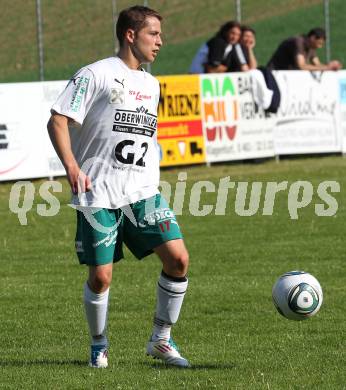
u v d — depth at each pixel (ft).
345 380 56.70
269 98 188.65
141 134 59.26
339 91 200.03
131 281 91.97
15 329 73.26
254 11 413.59
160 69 352.49
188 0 414.21
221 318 75.87
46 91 162.61
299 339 68.39
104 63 58.75
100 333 60.64
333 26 392.88
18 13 378.32
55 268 98.73
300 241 111.45
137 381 56.70
